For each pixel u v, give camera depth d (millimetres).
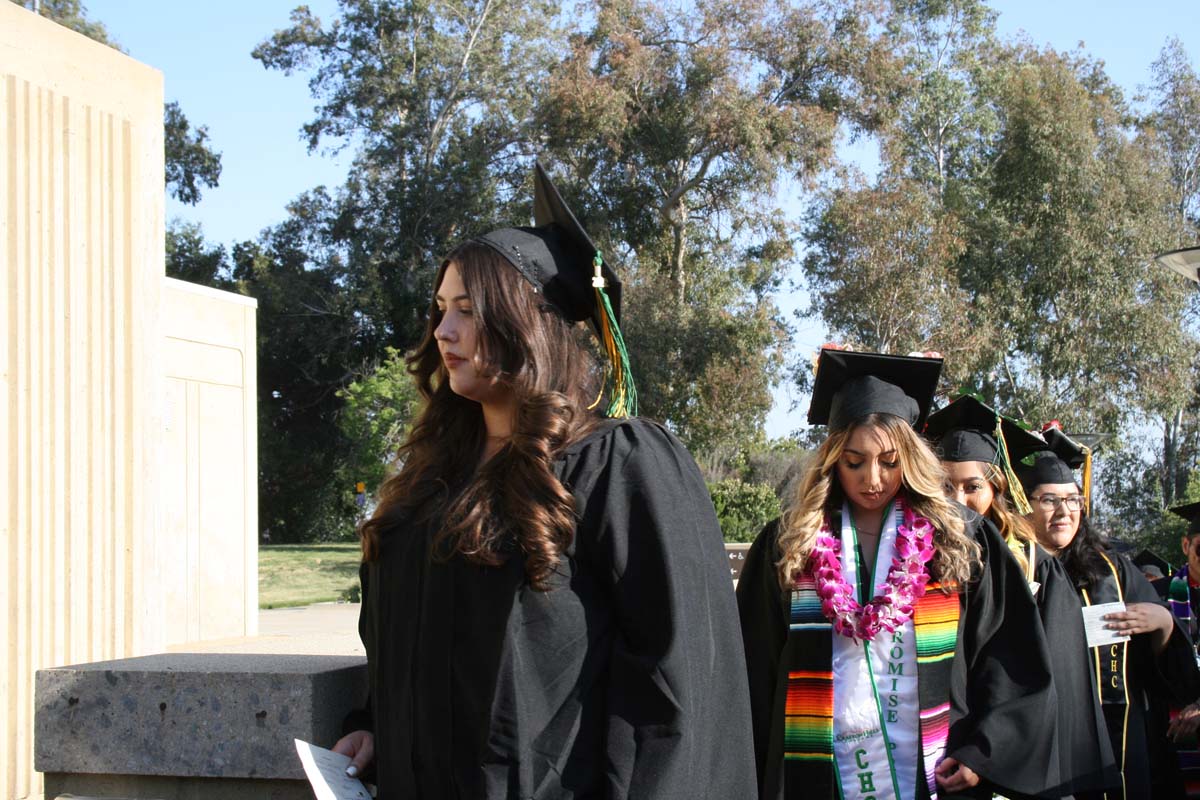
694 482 2207
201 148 46312
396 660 2164
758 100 34625
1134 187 34125
